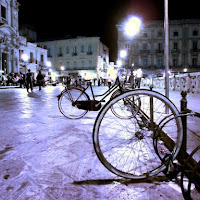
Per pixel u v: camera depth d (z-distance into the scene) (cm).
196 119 371
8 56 3116
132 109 357
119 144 278
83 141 299
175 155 187
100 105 347
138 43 5088
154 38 5072
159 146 273
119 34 5094
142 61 5119
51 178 191
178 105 543
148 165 216
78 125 397
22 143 290
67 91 458
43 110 580
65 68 5378
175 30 5053
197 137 262
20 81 2170
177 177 189
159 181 186
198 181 169
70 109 533
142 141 266
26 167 214
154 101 406
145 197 161
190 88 1163
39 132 346
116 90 352
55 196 163
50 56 5481
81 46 5209
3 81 2517
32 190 171
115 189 173
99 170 208
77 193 167
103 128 359
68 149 266
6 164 221
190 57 5053
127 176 182
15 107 641
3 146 278
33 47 4006
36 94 1222
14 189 172
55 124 405
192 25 4988
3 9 3070
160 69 4994
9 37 3125
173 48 5097
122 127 359
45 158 238
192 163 187
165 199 158
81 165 219
